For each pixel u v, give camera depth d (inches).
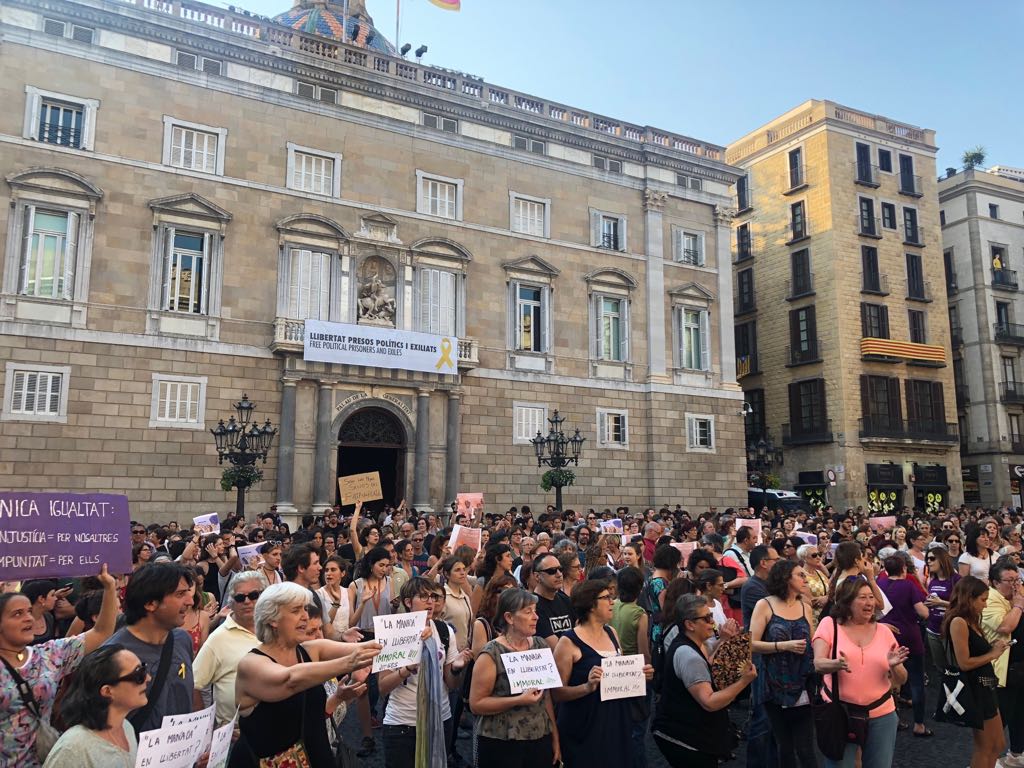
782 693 320.5
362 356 1195.3
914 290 1893.5
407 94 1320.1
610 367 1448.1
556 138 1456.7
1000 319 2155.5
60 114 1074.1
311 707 224.5
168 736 190.9
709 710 272.2
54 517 259.8
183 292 1128.8
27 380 1008.2
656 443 1451.8
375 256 1261.1
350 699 248.5
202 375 1112.2
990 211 2193.7
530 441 1343.5
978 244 2146.9
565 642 282.4
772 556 388.8
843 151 1854.1
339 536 743.1
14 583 308.8
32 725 233.1
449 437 1270.9
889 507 1769.2
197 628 356.5
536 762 266.4
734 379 1571.1
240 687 219.5
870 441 1740.9
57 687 240.5
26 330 1010.1
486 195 1375.5
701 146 1627.7
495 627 315.3
